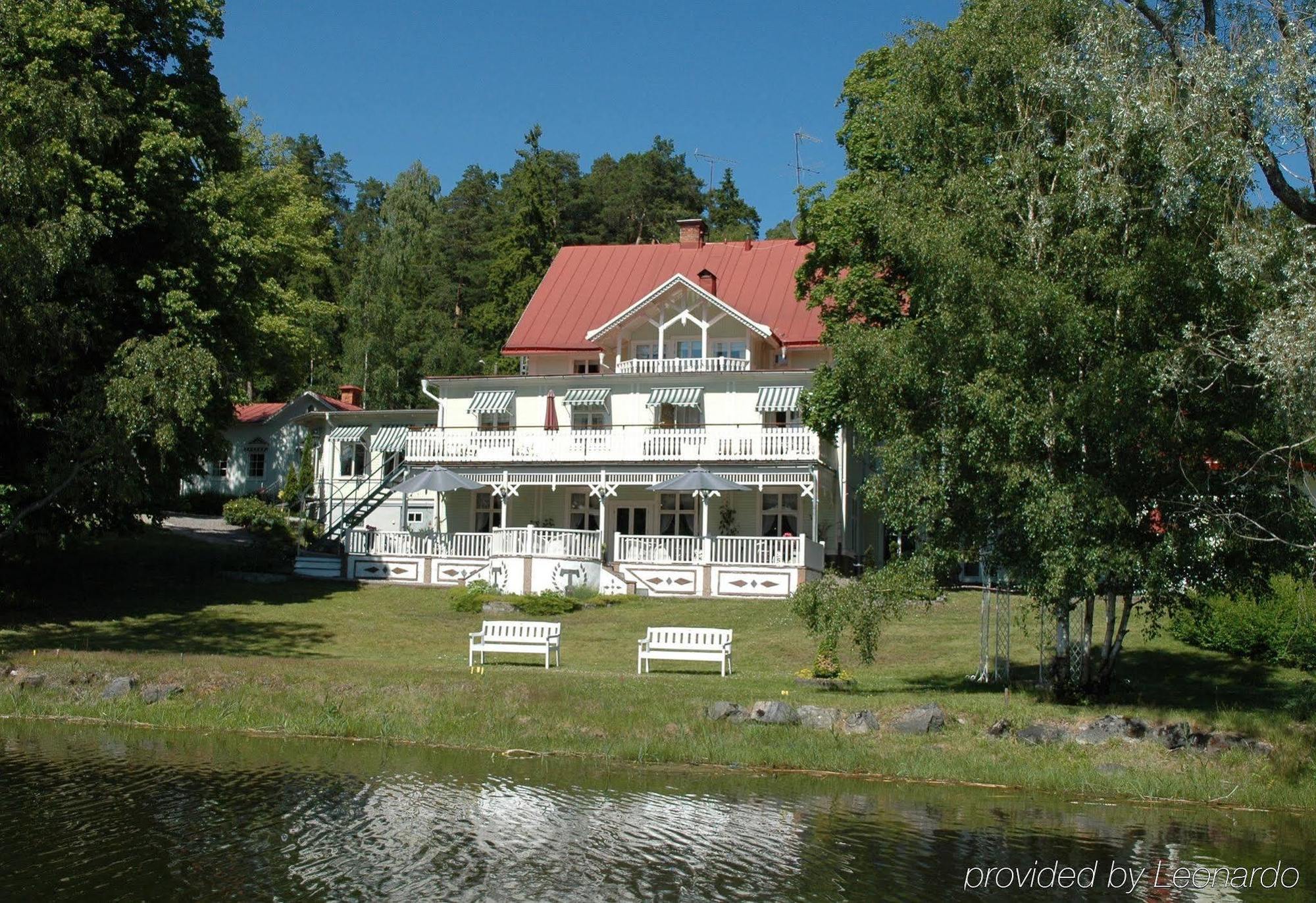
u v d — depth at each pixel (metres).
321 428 49.38
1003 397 17.36
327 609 33.12
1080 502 16.95
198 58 32.00
